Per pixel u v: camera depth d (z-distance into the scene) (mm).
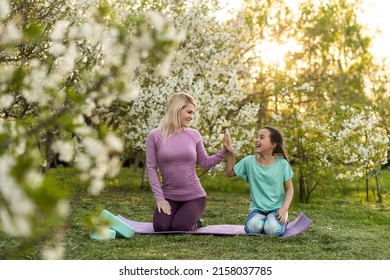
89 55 8156
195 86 11148
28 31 4062
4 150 3203
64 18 7949
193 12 12336
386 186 16203
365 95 17094
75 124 3533
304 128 11594
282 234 7070
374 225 8750
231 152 7504
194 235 6996
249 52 15133
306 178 11586
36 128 3475
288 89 11719
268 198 7316
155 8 11328
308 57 16969
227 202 11250
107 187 13391
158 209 7234
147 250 6031
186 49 12719
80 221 7387
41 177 2498
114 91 3582
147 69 11414
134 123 12391
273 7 15648
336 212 9984
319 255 5965
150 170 7465
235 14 15016
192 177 7465
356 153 11867
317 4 16297
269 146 7324
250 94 14789
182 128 7602
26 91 4047
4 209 2471
